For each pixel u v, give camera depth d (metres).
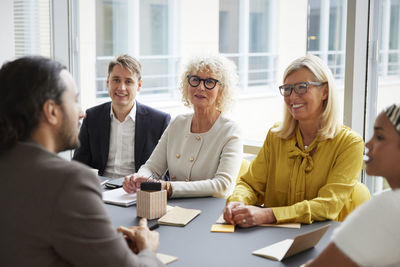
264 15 8.52
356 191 2.24
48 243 1.12
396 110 1.15
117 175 3.17
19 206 1.12
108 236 1.17
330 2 3.27
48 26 4.37
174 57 8.36
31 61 1.21
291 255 1.58
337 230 1.16
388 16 3.06
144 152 3.14
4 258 1.13
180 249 1.66
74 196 1.12
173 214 2.02
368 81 3.08
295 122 2.26
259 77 8.19
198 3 8.87
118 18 6.55
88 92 4.86
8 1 4.18
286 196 2.26
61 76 1.23
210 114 2.64
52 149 1.24
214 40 9.23
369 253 1.07
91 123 3.24
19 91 1.16
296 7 8.55
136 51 7.22
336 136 2.16
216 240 1.75
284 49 8.53
